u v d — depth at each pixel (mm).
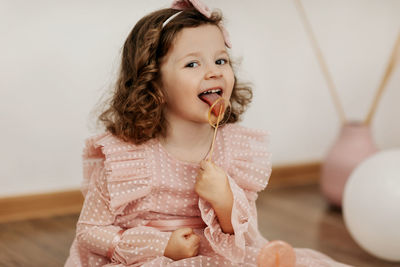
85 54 1896
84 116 1938
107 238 1005
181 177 1048
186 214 1059
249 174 1080
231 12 2143
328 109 2480
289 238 1688
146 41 1015
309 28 2129
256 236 1048
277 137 2373
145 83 1025
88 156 1120
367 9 2490
